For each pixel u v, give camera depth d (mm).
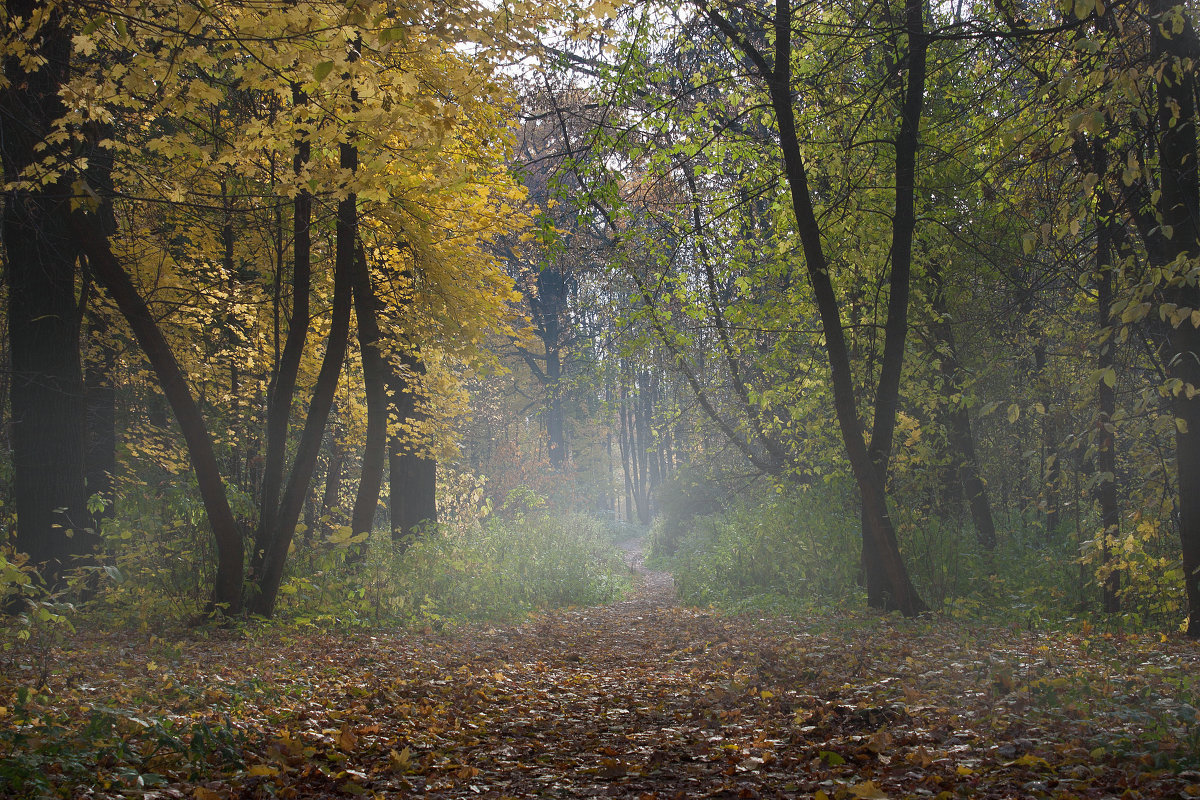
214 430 15742
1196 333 8297
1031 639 9414
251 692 6664
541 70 13805
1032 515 19750
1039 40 9750
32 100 9414
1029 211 10531
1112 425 7980
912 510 13820
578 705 7312
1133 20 8000
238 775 4375
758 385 20016
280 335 16156
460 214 14781
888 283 15414
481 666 9578
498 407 44531
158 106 8016
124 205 13039
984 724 5227
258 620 10852
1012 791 3883
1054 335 14781
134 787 3922
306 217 11289
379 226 13695
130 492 11344
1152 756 4176
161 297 14211
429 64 7707
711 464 27016
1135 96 6820
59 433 10945
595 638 13273
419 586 14484
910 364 15234
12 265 10891
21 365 10867
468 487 25078
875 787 4027
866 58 15188
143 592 10547
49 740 4352
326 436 20484
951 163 14555
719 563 20734
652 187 17656
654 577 29500
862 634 10688
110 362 14898
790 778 4480
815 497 17094
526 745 5668
